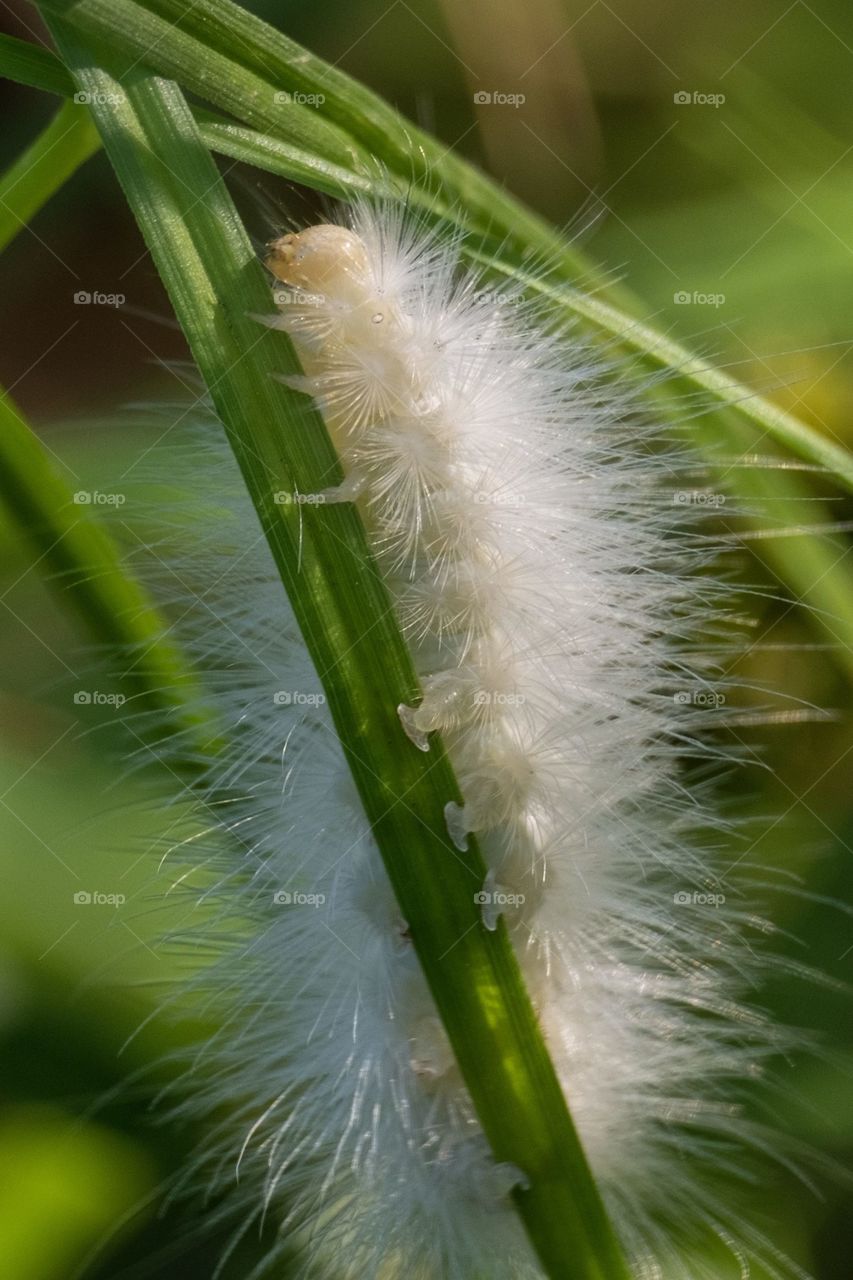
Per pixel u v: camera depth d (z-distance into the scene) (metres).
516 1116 0.13
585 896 0.14
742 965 0.15
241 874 0.14
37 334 0.18
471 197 0.14
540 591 0.14
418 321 0.14
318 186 0.14
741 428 0.15
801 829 0.15
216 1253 0.15
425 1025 0.14
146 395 0.17
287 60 0.14
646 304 0.17
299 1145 0.14
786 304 0.17
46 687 0.16
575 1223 0.13
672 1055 0.14
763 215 0.17
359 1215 0.14
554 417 0.14
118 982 0.15
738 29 0.17
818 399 0.16
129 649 0.15
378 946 0.14
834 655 0.16
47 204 0.18
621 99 0.17
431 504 0.14
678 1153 0.14
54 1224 0.15
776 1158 0.15
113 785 0.15
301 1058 0.14
